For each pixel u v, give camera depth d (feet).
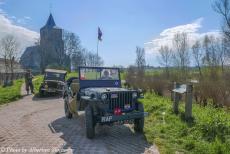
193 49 147.64
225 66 80.07
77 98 29.30
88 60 252.42
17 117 36.01
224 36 113.70
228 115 31.63
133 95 26.02
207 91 42.91
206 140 22.84
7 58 207.82
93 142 23.77
